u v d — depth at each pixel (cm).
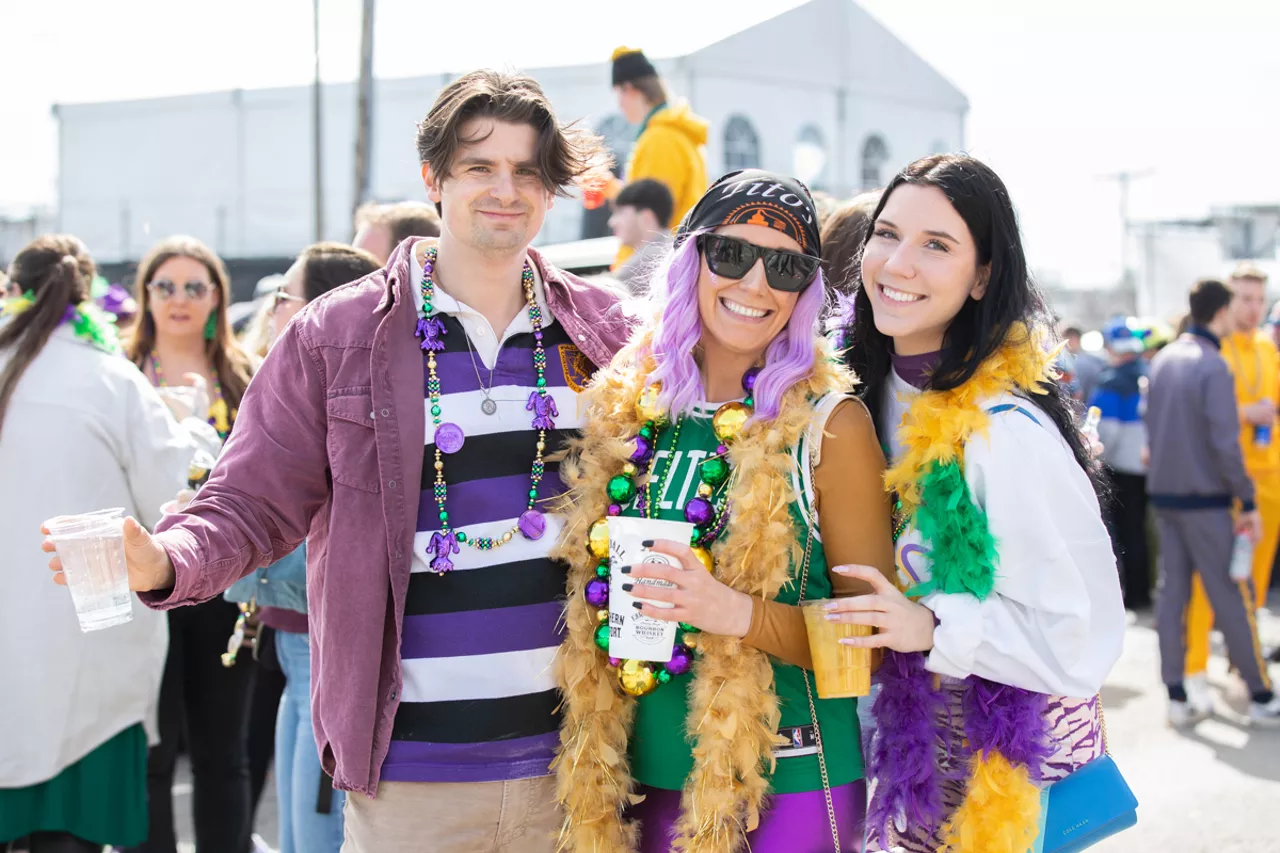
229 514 208
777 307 214
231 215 1372
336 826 303
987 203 214
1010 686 217
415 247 234
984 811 213
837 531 214
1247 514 551
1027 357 220
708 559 213
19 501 307
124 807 324
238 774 372
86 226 1426
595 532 216
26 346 317
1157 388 571
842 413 214
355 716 210
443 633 215
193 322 408
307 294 339
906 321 219
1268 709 559
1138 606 834
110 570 187
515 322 229
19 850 381
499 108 213
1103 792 224
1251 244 2119
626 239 534
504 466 221
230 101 1366
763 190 215
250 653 372
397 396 217
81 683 309
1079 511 211
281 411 217
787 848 212
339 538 213
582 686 216
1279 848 409
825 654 204
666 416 224
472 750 213
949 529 211
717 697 206
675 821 216
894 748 221
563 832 216
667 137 600
